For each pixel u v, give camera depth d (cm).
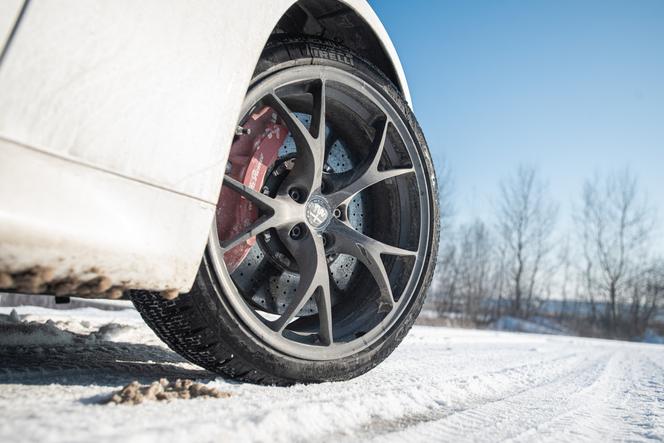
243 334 179
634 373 495
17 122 114
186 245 146
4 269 114
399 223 255
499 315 3822
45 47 119
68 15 123
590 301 4272
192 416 129
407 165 247
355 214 257
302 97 228
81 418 116
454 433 162
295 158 217
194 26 149
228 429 121
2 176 112
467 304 3409
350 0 216
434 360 398
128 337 313
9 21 113
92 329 327
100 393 153
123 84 132
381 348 229
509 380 314
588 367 518
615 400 290
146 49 137
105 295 132
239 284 221
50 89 119
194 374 211
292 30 231
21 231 114
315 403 160
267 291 231
